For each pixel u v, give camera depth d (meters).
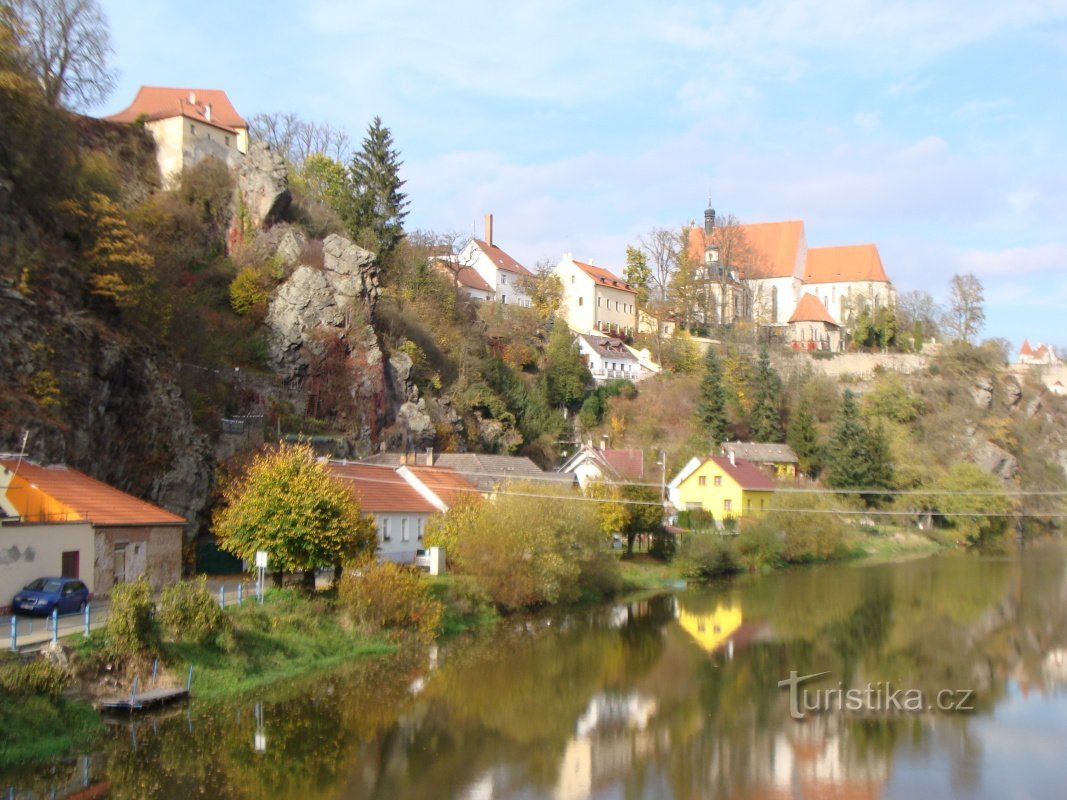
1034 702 40.38
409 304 100.44
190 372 65.25
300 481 45.44
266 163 88.31
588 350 132.00
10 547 36.56
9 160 51.91
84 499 43.38
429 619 49.50
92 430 50.28
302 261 83.75
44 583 37.19
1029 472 124.00
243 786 28.17
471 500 64.38
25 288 48.50
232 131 95.06
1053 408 144.25
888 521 104.06
